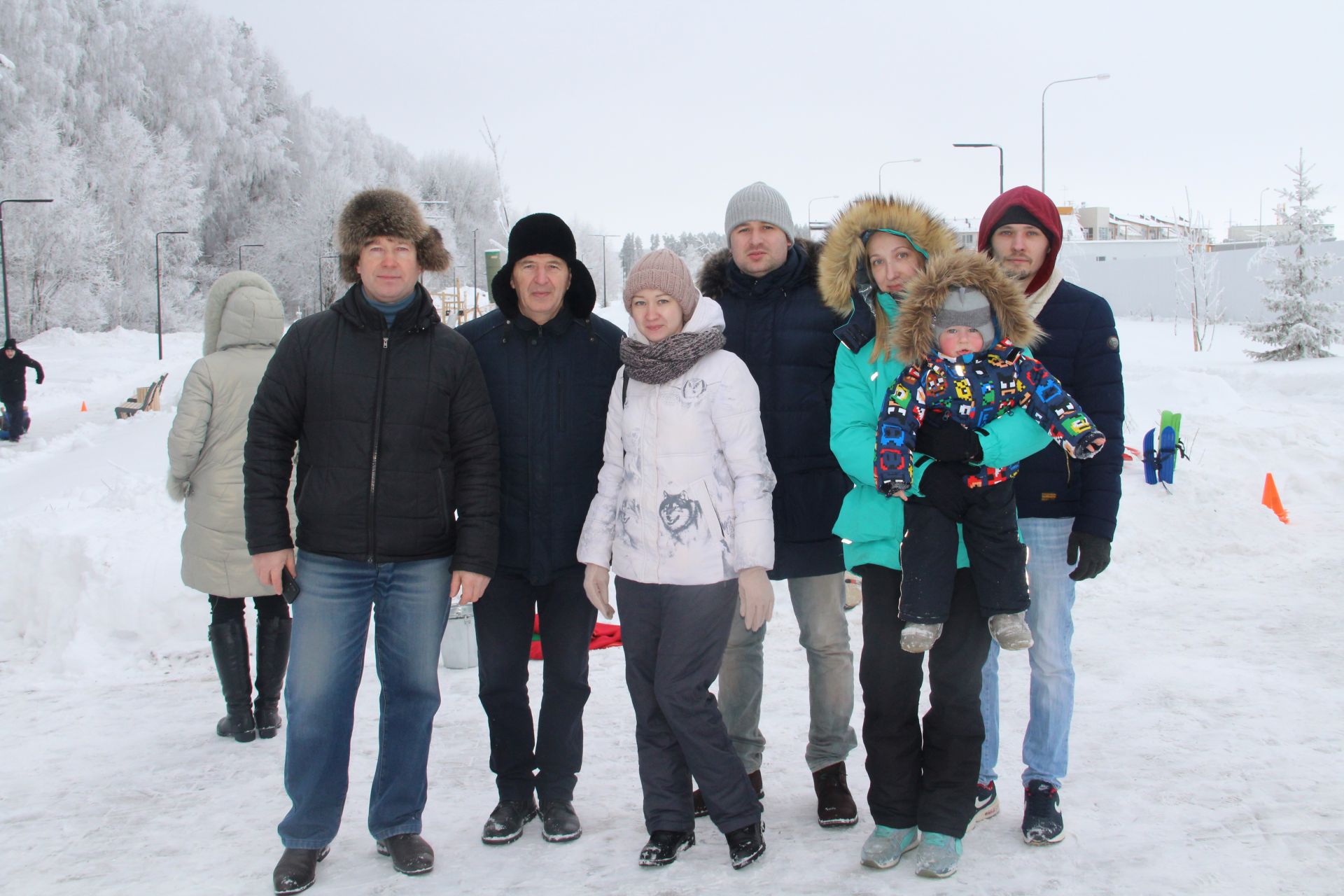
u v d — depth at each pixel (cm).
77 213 5072
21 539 608
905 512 296
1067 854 303
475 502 317
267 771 395
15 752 417
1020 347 296
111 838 333
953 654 294
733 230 354
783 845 318
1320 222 2530
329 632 307
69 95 6016
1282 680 471
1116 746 394
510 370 334
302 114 7950
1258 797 340
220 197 7169
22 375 1958
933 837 291
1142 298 4103
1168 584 695
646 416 320
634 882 295
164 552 607
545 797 330
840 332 320
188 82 6944
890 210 325
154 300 5916
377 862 316
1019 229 328
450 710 464
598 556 323
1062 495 322
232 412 432
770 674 513
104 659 546
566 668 334
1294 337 2462
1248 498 838
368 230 306
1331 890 275
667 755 318
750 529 307
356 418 307
